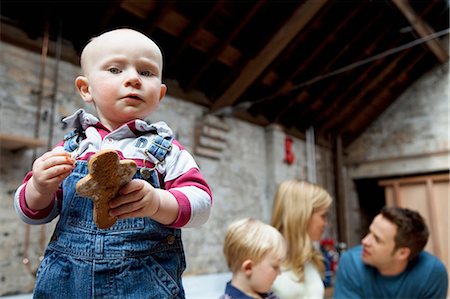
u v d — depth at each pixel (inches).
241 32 162.1
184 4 139.2
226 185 184.1
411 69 230.1
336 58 190.5
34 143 105.0
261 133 214.1
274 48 163.0
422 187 209.8
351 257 83.7
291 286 61.3
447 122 220.7
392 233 73.3
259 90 197.2
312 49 181.6
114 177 21.0
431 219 202.2
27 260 108.0
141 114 28.6
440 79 226.4
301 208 66.3
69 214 26.9
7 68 114.9
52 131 121.3
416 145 229.3
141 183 22.4
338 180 247.0
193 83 167.9
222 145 184.5
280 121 221.9
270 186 208.1
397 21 186.1
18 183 110.7
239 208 188.1
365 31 187.6
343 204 243.1
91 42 30.3
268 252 54.8
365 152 248.7
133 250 25.9
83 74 30.5
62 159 24.8
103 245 25.7
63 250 26.3
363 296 78.7
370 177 244.5
